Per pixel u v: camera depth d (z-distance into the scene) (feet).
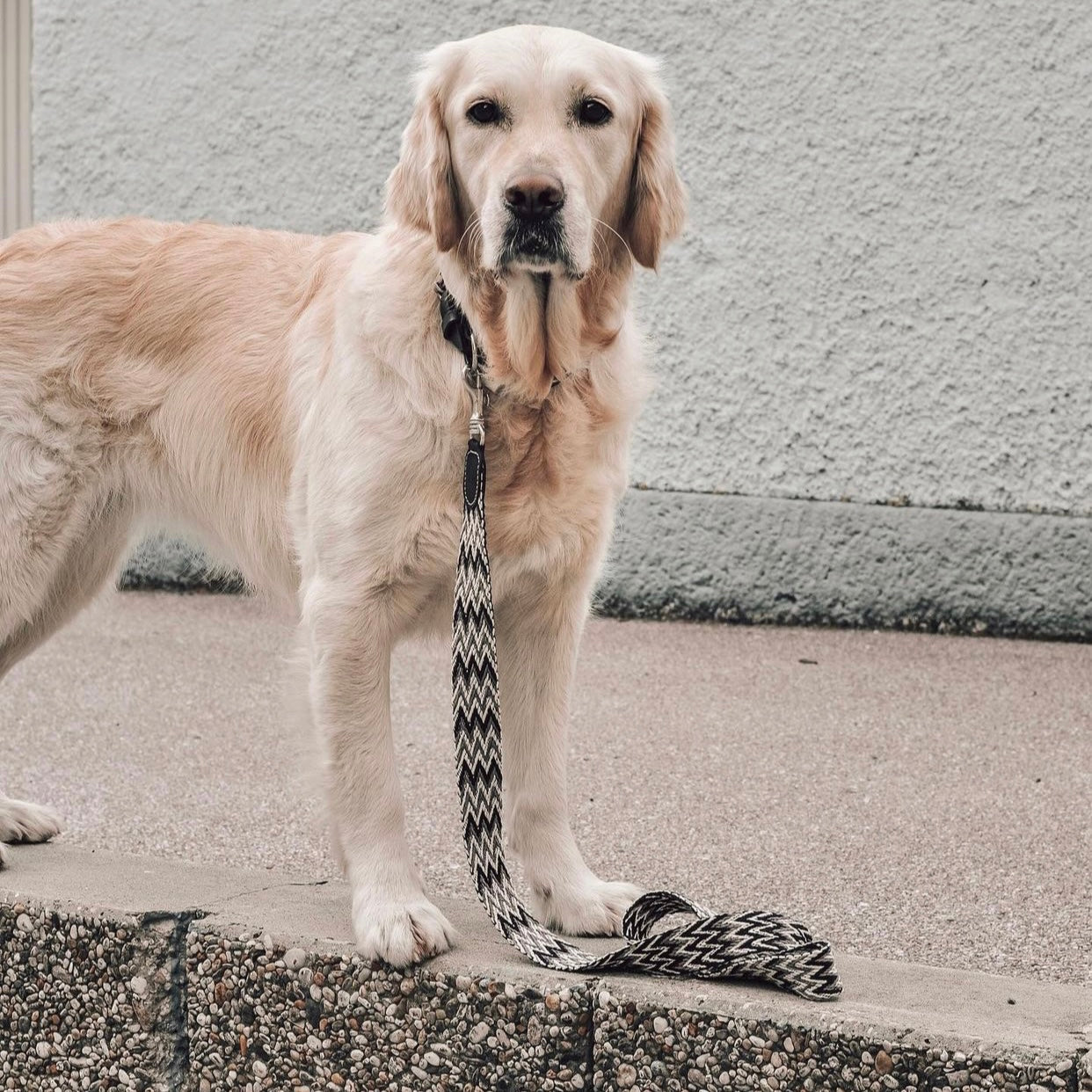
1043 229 11.79
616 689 10.64
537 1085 7.15
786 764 9.46
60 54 14.08
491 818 7.39
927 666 11.09
